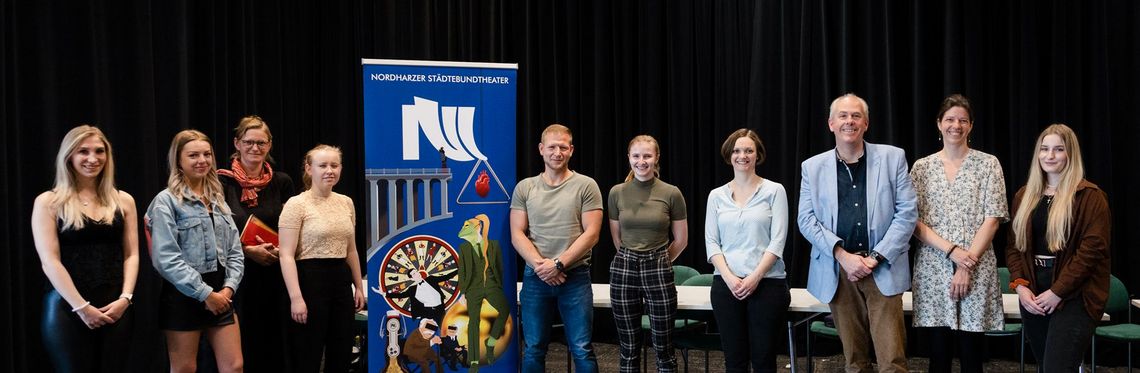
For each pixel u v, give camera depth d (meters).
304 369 3.32
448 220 3.42
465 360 3.46
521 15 5.79
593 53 5.72
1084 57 4.83
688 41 5.59
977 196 3.19
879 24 5.11
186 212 3.15
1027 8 4.84
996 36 5.00
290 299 3.35
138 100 4.34
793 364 3.88
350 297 3.43
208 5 4.75
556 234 3.40
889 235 3.15
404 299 3.39
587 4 5.73
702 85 5.60
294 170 5.45
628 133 5.68
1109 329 4.05
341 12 5.69
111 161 3.11
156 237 3.10
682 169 5.57
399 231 3.37
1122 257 4.80
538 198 3.43
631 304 3.41
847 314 3.29
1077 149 3.02
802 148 5.27
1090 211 2.97
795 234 5.26
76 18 4.09
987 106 4.97
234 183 3.56
